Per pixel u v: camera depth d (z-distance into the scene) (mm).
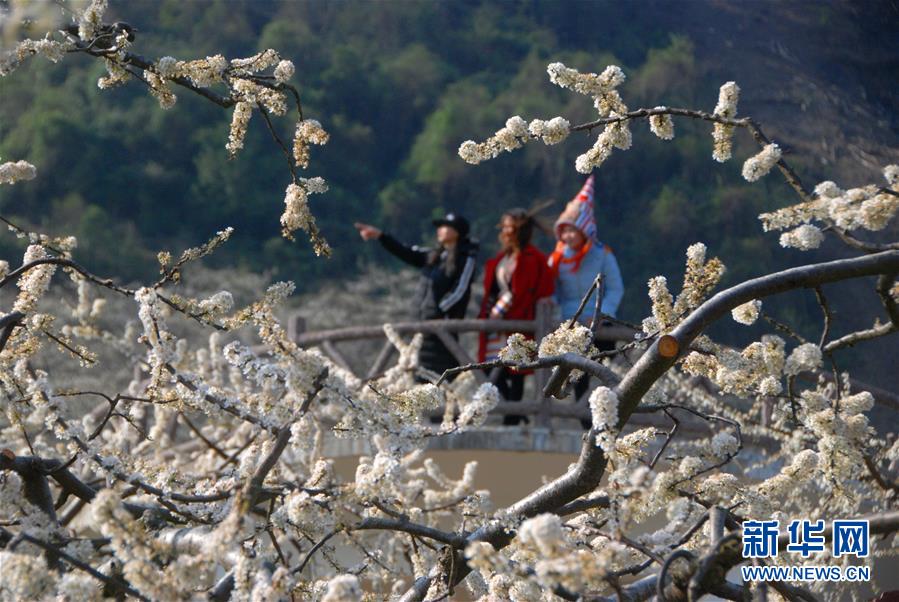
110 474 12000
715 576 9977
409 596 12281
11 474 11039
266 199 107375
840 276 10461
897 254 10336
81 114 105062
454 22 120875
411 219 107312
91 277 12609
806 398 11484
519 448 28438
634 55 97250
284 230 13008
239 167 107438
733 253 82938
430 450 28891
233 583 10336
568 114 105438
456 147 108188
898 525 10148
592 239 28516
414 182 108875
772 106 49406
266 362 10531
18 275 12750
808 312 68375
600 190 90938
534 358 12047
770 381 11578
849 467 11500
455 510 21297
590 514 12797
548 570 8461
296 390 10484
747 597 10656
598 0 105625
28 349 13070
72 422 12320
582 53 106938
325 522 10656
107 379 71250
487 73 116375
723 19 83312
